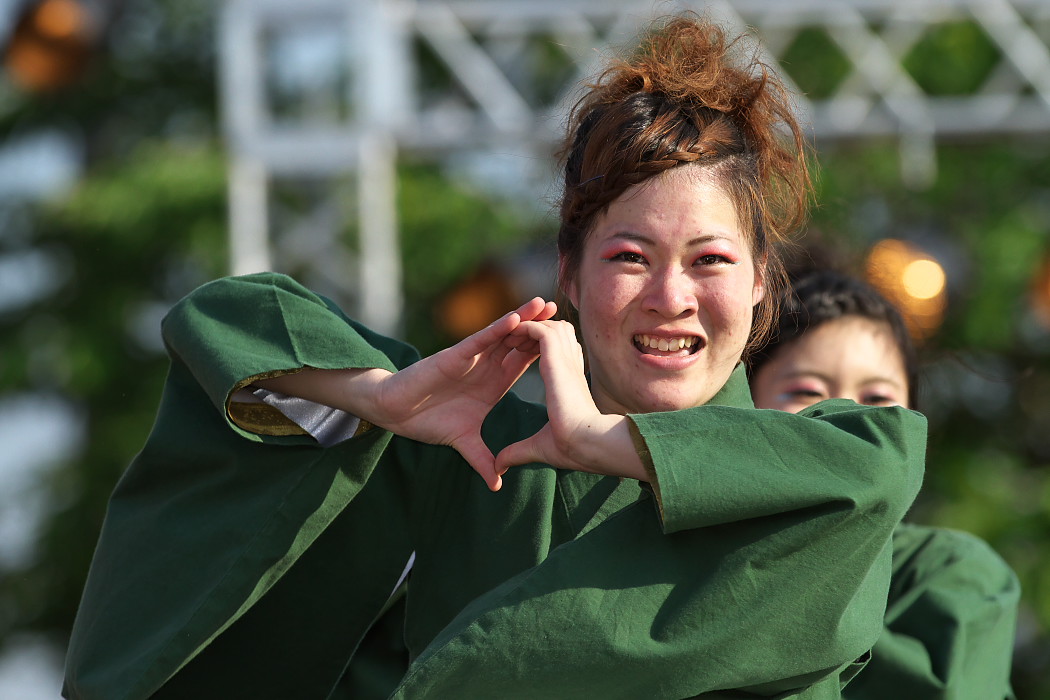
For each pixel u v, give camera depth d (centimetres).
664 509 577
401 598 863
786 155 744
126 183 3005
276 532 661
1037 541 2669
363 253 2223
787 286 978
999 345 2761
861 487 588
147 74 3656
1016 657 2759
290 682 734
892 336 1013
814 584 589
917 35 2259
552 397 619
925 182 2466
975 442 2916
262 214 2202
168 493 698
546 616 588
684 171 673
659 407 673
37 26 2286
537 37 2191
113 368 3153
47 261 3366
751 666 586
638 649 579
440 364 641
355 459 670
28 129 3638
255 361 653
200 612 650
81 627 680
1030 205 3006
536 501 697
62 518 3081
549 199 800
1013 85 2277
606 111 702
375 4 2145
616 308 669
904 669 892
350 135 2183
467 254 2844
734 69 725
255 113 2175
